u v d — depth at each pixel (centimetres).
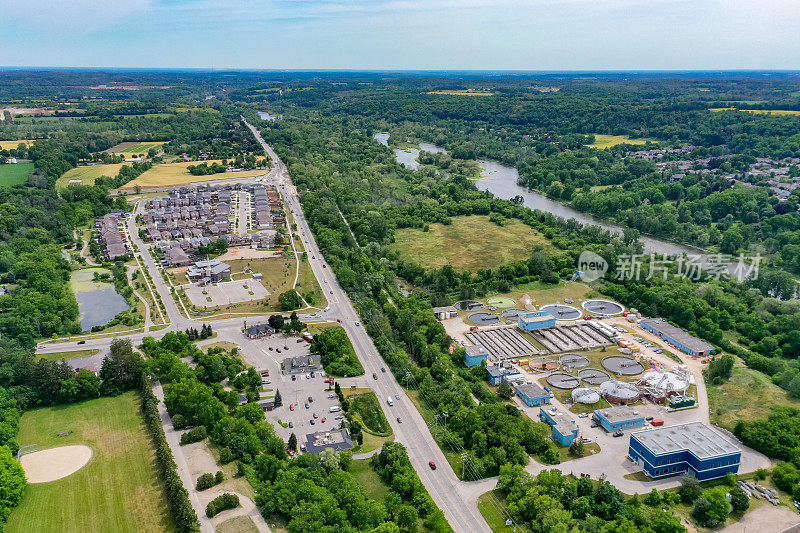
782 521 19588
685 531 18488
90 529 18975
